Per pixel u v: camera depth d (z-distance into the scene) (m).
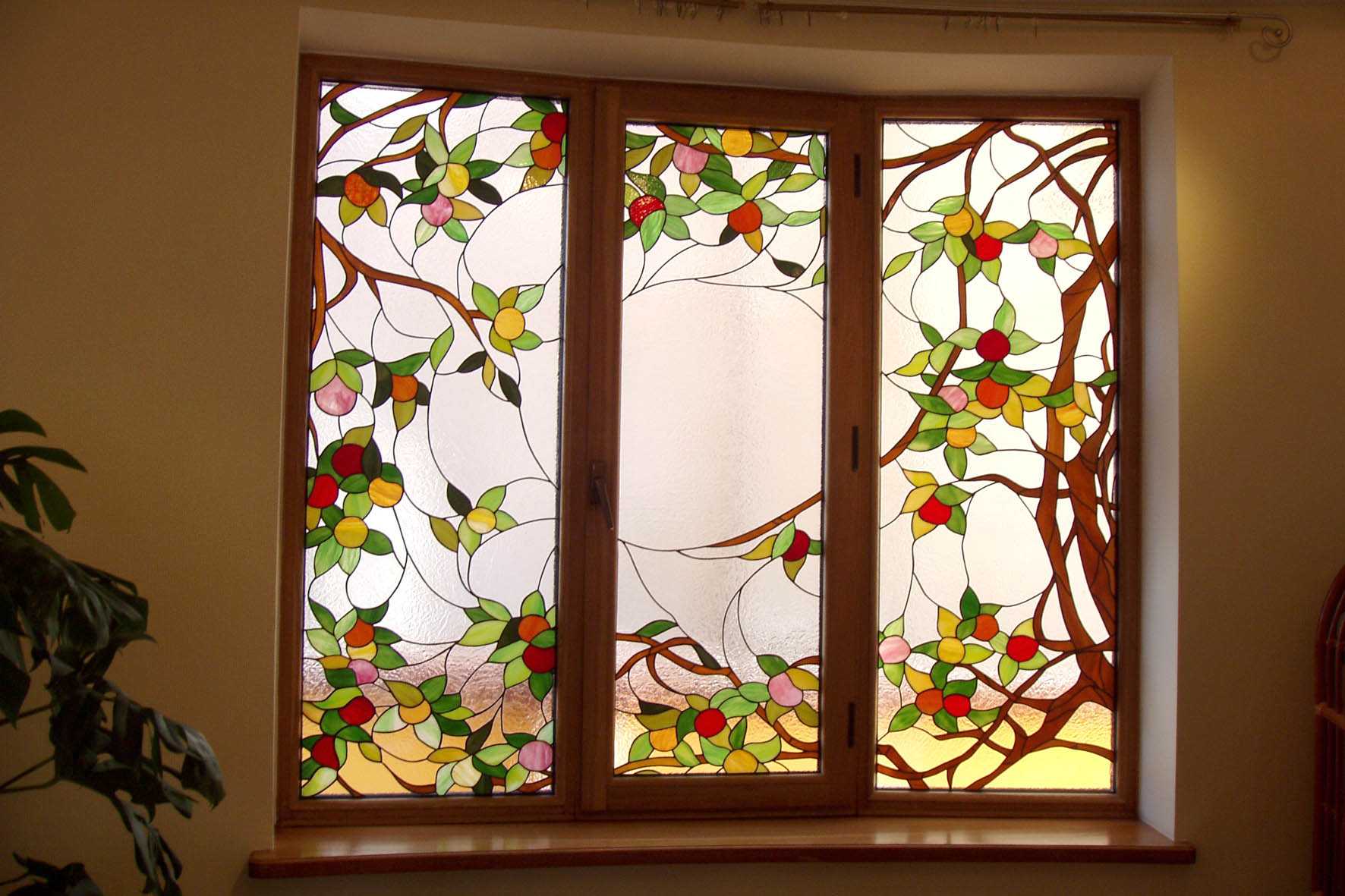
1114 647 2.62
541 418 2.54
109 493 2.17
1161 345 2.50
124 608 1.72
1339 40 2.47
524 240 2.55
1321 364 2.43
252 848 2.21
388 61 2.49
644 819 2.51
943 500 2.62
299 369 2.42
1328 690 2.29
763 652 2.58
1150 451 2.54
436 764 2.47
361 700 2.45
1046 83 2.57
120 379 2.19
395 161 2.50
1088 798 2.58
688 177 2.61
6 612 1.54
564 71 2.54
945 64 2.48
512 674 2.51
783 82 2.59
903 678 2.61
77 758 1.59
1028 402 2.63
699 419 2.58
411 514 2.48
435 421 2.50
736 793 2.53
